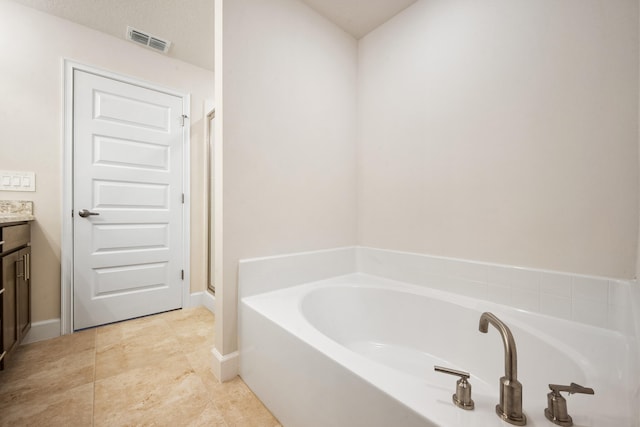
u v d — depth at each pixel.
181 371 1.44
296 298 1.40
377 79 1.89
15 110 1.72
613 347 0.93
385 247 1.84
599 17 1.05
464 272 1.43
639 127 0.97
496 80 1.32
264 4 1.51
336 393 0.84
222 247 1.37
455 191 1.48
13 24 1.72
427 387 0.72
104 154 2.04
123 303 2.12
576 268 1.11
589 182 1.08
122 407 1.17
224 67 1.36
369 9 1.74
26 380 1.35
